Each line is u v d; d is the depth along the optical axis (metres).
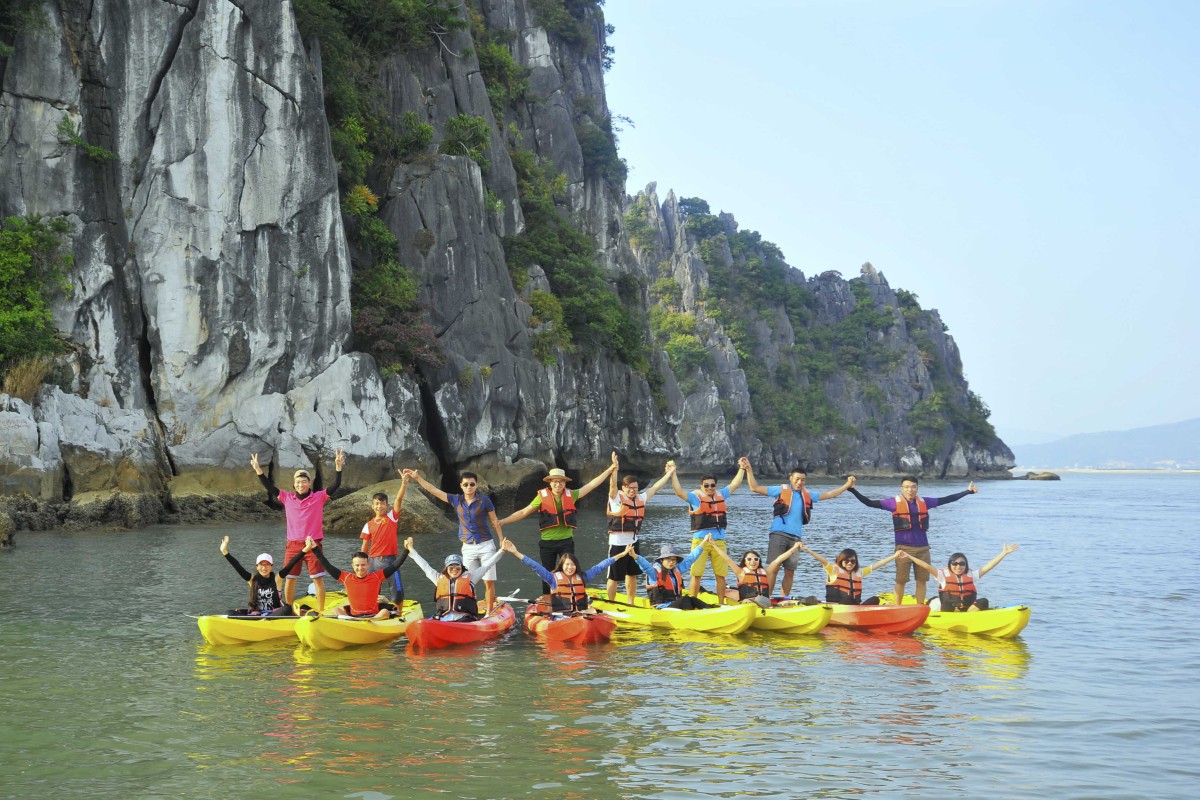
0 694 10.87
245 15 35.97
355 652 13.60
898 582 16.23
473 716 10.20
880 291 181.75
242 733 9.50
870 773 8.52
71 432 30.61
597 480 16.19
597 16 80.25
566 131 66.88
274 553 24.11
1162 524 47.50
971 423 176.25
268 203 36.31
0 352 30.02
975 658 13.50
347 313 38.34
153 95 34.72
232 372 35.34
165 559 22.70
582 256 56.97
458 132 47.91
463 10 52.50
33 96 33.06
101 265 33.41
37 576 19.91
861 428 156.62
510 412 45.09
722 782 8.25
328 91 40.81
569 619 14.41
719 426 122.12
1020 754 9.12
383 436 38.06
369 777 8.27
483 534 15.27
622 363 58.62
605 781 8.23
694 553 16.53
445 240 43.66
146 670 12.16
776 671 12.55
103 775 8.27
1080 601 19.61
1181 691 11.63
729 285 152.00
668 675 12.27
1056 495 98.38
